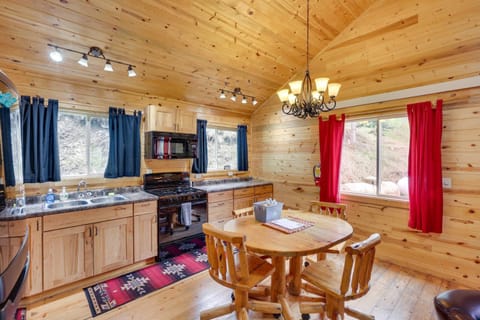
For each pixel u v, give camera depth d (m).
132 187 3.45
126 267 2.85
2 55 2.41
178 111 3.67
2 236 1.30
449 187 2.63
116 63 2.92
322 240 1.87
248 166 5.06
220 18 2.74
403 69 2.98
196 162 4.20
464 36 2.55
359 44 3.37
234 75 3.77
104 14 2.33
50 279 2.28
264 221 2.34
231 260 1.70
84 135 3.14
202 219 3.62
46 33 2.34
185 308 2.18
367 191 3.39
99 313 2.10
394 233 3.08
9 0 2.01
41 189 2.75
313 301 2.18
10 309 1.09
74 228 2.41
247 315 1.91
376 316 2.09
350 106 3.46
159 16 2.51
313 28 3.29
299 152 4.24
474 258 2.50
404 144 3.05
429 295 2.39
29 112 2.63
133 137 3.43
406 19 2.96
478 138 2.46
